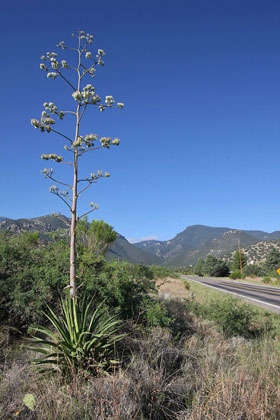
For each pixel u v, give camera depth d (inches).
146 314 271.9
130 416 109.0
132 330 239.1
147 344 206.1
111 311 250.7
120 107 171.3
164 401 135.6
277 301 695.1
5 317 227.6
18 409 113.7
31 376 141.5
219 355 223.5
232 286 1283.2
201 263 3683.6
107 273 281.3
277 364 173.9
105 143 159.6
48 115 162.7
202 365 183.3
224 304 369.7
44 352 150.2
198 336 280.2
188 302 427.2
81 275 259.4
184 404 135.4
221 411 112.1
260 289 1109.7
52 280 244.2
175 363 193.6
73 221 160.9
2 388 128.2
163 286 784.9
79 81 174.9
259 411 111.2
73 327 156.1
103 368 151.6
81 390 125.9
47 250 294.5
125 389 124.2
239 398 121.0
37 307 223.3
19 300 220.4
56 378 137.3
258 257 4751.5
